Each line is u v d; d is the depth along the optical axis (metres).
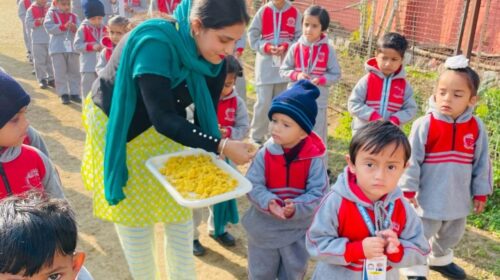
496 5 7.68
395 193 2.33
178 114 2.53
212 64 2.46
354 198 2.30
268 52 5.83
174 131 2.23
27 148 2.44
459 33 5.33
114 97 2.38
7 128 2.16
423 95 6.76
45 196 1.57
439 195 3.42
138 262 2.83
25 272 1.29
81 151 5.91
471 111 3.34
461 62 3.23
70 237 1.40
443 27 8.30
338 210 2.35
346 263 2.29
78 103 7.65
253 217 3.04
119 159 2.45
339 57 8.80
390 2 9.10
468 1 5.20
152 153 2.64
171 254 2.94
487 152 3.44
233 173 2.58
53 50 7.32
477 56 6.78
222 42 2.25
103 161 2.61
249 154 2.39
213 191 2.36
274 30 5.93
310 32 5.08
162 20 2.30
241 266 3.85
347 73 8.16
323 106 5.20
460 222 3.54
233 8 2.18
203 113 2.54
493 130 5.34
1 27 13.12
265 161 2.99
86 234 4.20
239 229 4.40
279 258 3.08
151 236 2.84
